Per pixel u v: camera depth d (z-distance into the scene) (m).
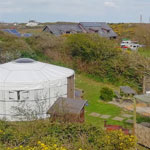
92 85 20.91
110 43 23.58
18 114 12.30
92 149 6.34
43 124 8.09
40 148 5.86
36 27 68.12
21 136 7.13
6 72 14.12
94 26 50.16
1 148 6.21
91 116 14.01
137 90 19.47
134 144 6.77
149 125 10.64
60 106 11.98
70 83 15.63
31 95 13.13
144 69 19.45
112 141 6.54
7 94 12.95
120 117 13.80
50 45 28.75
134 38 41.59
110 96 17.00
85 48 23.86
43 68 15.06
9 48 27.48
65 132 7.63
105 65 22.19
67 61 26.19
